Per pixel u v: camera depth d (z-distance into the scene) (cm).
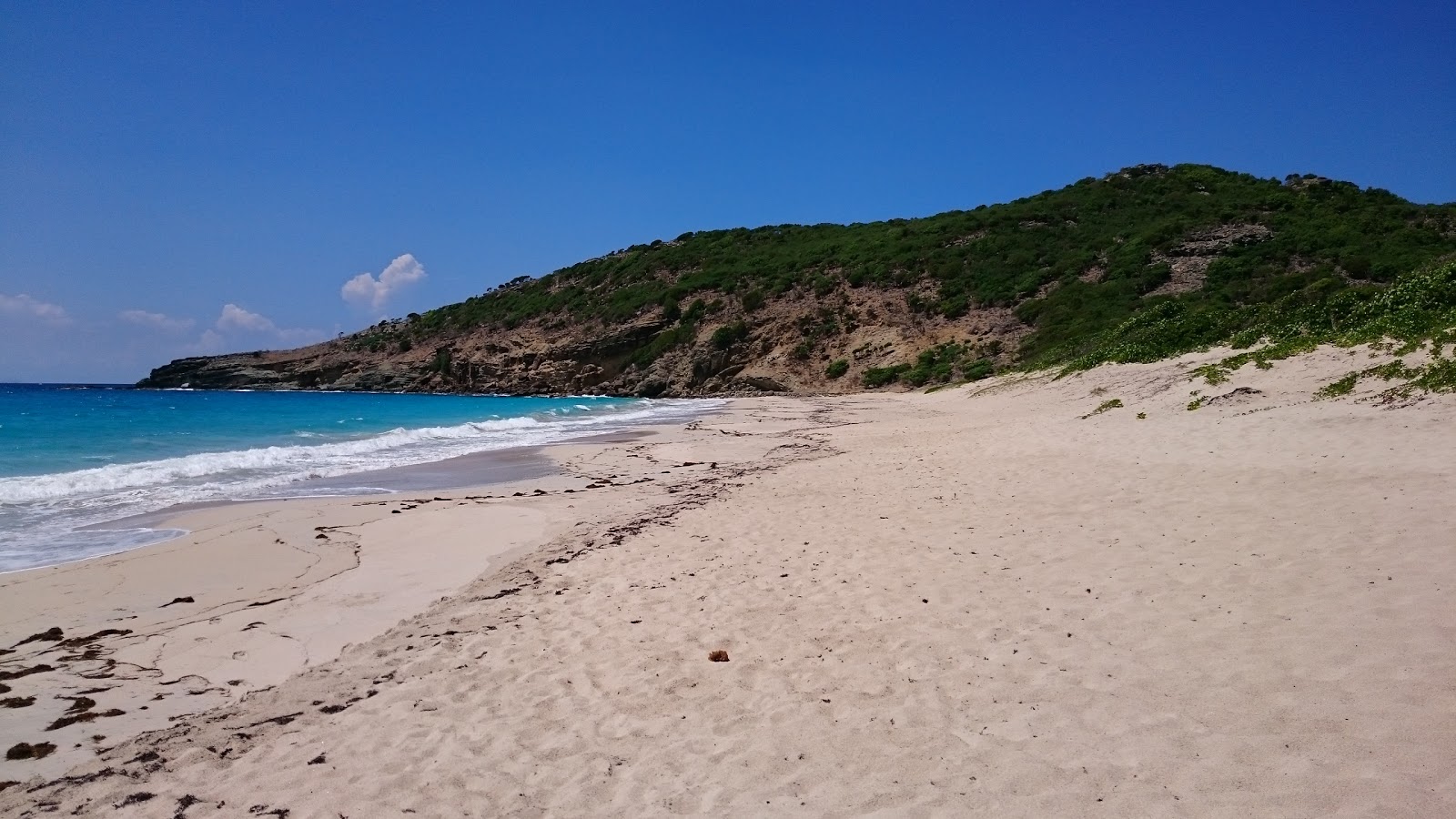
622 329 7444
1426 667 387
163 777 398
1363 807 300
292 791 383
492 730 439
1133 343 2495
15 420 2797
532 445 2153
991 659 473
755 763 387
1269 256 4884
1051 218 6875
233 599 714
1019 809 328
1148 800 323
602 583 720
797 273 7288
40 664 557
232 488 1357
